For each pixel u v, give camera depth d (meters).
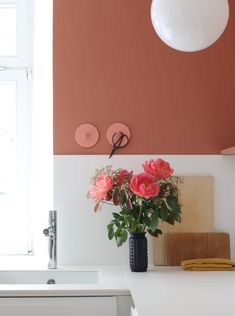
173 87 2.57
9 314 1.88
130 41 2.57
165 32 1.79
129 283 1.97
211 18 1.71
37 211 2.76
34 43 2.82
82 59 2.56
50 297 1.89
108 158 2.54
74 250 2.51
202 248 2.42
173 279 2.04
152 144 2.55
